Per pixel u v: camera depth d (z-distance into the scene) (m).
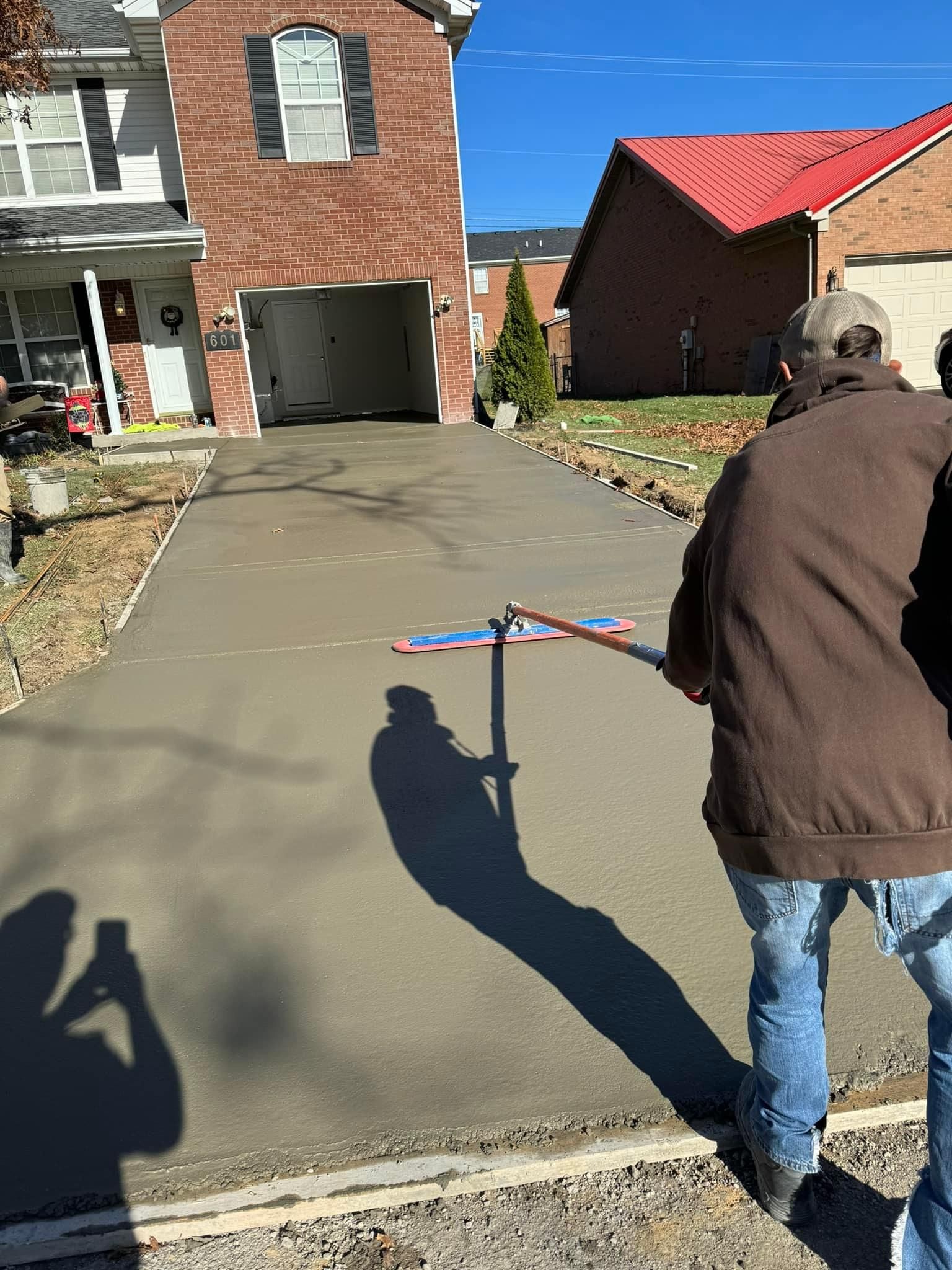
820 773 1.45
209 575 6.22
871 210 14.54
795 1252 1.74
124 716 4.18
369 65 12.46
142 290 13.83
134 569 6.39
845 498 1.45
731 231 15.95
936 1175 1.53
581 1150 1.95
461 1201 1.86
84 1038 2.31
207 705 4.26
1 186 13.05
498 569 6.12
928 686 1.41
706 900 2.75
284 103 12.41
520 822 3.22
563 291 24.66
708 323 17.77
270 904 2.82
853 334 1.67
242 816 3.34
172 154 13.34
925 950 1.48
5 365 13.64
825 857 1.46
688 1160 1.95
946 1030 1.51
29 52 9.38
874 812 1.42
